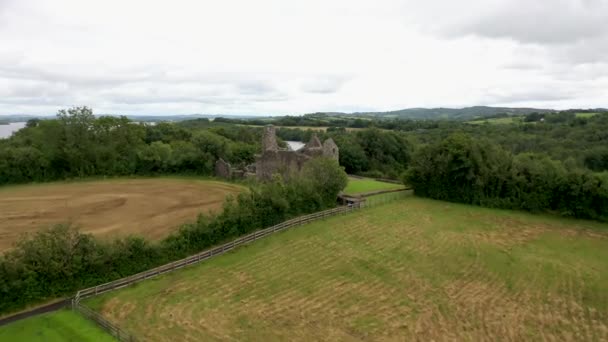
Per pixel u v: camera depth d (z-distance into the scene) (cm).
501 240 3900
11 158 6288
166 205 4891
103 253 2786
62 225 2739
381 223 4331
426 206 5162
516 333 2323
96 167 6938
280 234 3816
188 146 7294
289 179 4922
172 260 3147
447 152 5422
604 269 3222
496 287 2908
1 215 4416
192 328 2258
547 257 3469
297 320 2384
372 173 8200
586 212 4622
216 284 2800
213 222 3488
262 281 2872
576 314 2545
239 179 6538
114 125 7250
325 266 3166
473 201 5288
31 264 2494
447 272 3145
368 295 2728
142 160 7044
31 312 2392
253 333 2231
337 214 4550
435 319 2452
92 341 2086
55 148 6619
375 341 2202
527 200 4972
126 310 2433
